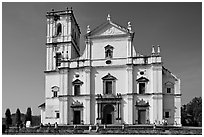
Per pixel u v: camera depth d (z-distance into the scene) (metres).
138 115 72.38
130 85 73.62
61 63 79.19
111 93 75.38
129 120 72.12
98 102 75.00
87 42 78.62
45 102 78.88
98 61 77.31
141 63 74.31
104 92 75.50
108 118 75.44
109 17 77.81
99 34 78.19
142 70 74.06
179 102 72.31
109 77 75.50
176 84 73.19
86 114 75.06
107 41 77.50
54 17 84.25
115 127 67.62
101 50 77.56
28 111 105.44
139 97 72.94
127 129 56.31
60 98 77.25
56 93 78.81
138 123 71.88
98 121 74.12
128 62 75.00
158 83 72.12
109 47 76.94
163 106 72.25
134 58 75.00
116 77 75.38
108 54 77.00
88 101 75.44
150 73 73.50
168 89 73.38
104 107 75.62
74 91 77.25
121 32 76.81
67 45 82.00
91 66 77.19
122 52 76.06
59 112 76.75
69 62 79.00
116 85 75.06
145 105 71.88
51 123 77.31
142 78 73.38
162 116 70.69
